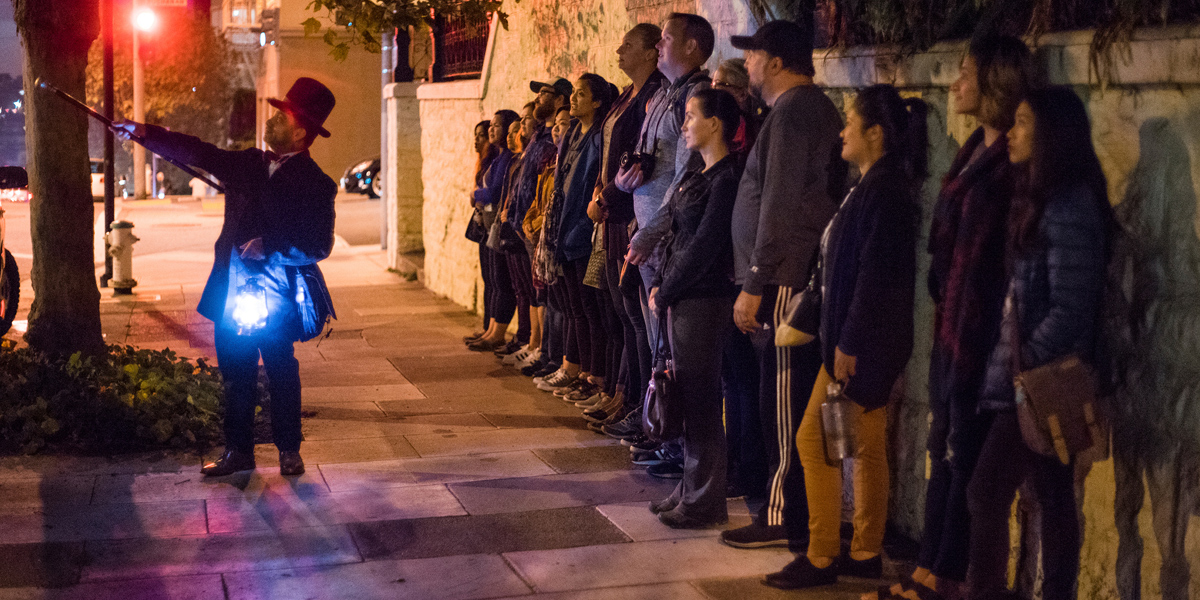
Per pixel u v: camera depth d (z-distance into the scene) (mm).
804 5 5027
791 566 3959
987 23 3787
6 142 75062
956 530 3504
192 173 4996
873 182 3535
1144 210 3268
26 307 10797
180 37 35719
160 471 5242
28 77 6598
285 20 32281
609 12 7336
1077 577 3320
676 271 4328
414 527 4555
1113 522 3443
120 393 5836
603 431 6102
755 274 3928
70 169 6605
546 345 7758
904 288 3514
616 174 5504
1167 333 3209
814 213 3930
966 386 3383
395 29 7180
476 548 4320
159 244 17344
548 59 8578
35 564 4051
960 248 3355
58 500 4777
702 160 4523
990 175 3326
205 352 8492
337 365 8039
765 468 4953
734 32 5719
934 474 3654
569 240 6406
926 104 3844
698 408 4492
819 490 3893
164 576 3977
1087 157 3084
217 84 36531
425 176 12234
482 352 8594
